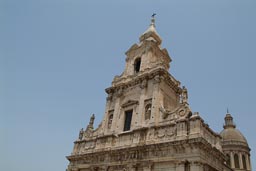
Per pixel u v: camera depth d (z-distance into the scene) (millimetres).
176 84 42719
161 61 41344
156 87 38281
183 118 31594
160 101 37219
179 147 29547
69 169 42562
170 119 33844
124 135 37562
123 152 35219
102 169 36969
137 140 34906
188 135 29625
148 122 35969
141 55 46188
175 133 31500
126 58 48969
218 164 32375
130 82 43062
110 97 45625
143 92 39562
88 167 39312
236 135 74312
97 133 43469
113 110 43594
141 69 43594
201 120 30578
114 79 47125
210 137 32500
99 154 38562
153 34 49094
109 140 38906
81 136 45719
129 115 40531
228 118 80500
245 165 69125
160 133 33250
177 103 42094
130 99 41500
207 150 29609
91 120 46625
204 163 28109
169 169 29688
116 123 41062
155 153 31688
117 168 35062
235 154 70125
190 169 27500
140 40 50188
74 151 44031
